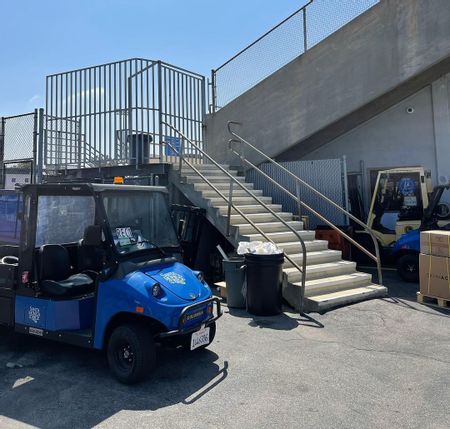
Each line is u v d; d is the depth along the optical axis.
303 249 6.45
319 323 5.87
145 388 3.88
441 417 3.34
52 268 4.50
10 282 4.64
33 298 4.45
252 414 3.39
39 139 10.75
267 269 6.23
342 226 10.43
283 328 5.66
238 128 12.33
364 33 10.09
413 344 5.02
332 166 11.03
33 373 4.24
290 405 3.54
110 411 3.46
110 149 10.08
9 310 4.65
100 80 10.21
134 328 3.91
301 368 4.32
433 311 6.41
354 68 10.26
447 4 9.02
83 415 3.39
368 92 10.08
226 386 3.91
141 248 4.39
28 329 4.49
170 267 4.43
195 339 4.26
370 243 10.50
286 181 11.52
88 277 4.68
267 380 4.04
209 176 10.27
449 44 9.02
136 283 3.95
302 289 6.44
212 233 8.91
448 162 11.33
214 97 13.06
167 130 10.35
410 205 10.08
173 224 4.98
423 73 10.59
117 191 4.46
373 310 6.49
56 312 4.25
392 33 9.71
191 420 3.31
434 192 8.61
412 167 11.04
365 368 4.32
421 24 9.34
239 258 6.85
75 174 10.55
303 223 9.27
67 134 10.66
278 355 4.69
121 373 3.97
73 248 4.99
